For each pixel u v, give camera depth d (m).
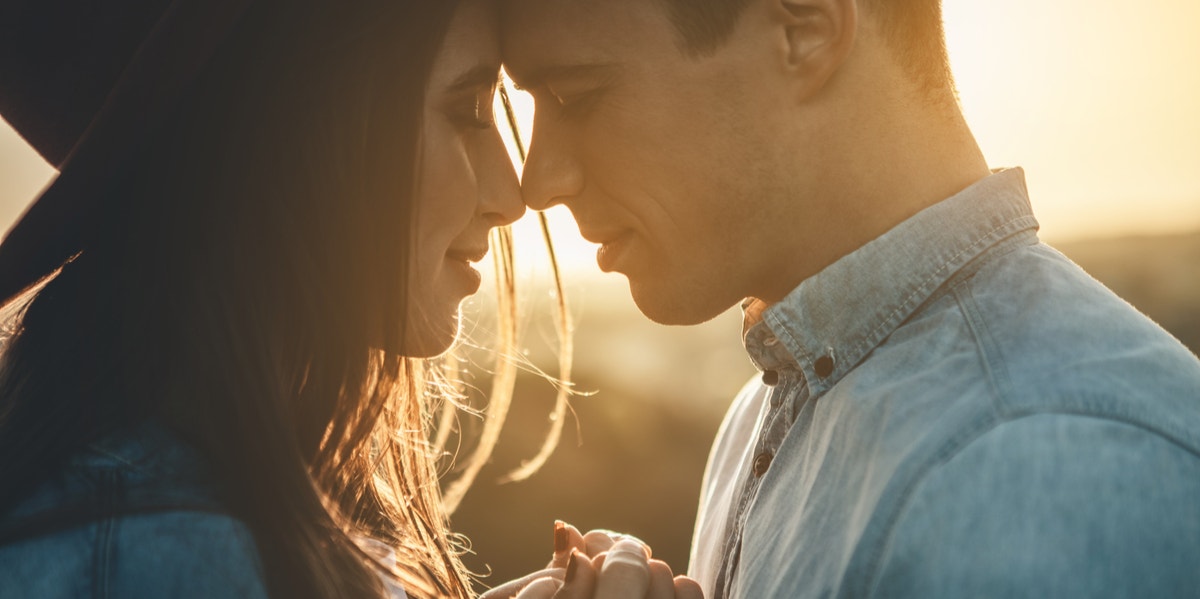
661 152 1.51
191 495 1.20
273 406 1.33
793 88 1.47
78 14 1.37
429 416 1.99
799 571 1.32
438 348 1.64
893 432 1.28
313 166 1.42
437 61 1.49
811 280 1.45
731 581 1.58
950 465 1.19
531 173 1.63
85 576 1.12
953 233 1.41
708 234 1.54
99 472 1.19
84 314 1.34
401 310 1.48
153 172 1.36
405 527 1.87
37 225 1.30
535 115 1.64
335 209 1.43
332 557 1.31
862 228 1.48
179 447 1.26
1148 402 1.17
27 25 1.39
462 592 1.93
